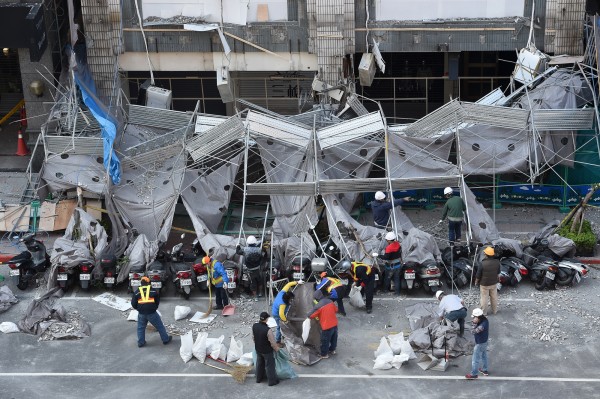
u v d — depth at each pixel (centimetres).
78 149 3953
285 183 3753
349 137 3897
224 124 3878
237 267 3597
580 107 4094
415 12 4269
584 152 4075
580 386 2967
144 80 4900
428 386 2994
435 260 3559
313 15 4250
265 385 3023
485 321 2952
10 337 3347
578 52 4238
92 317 3484
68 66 4434
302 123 4025
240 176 4353
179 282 3581
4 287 3622
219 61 4397
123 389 3023
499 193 4306
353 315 3450
